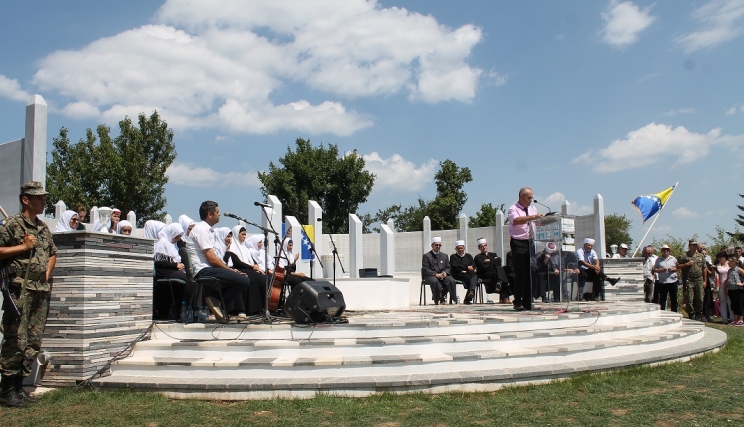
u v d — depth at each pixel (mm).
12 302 5961
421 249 21125
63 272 6863
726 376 7637
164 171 28641
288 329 7328
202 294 8281
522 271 10023
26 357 6180
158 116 28922
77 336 6742
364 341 7055
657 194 17500
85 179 26625
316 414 5707
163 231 9109
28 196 6207
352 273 18562
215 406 6066
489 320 8039
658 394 6547
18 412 5824
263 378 6602
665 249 15344
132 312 7430
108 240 7121
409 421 5508
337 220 36594
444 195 32312
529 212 10102
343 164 36062
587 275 14594
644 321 9984
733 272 14375
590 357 7812
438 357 6895
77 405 6070
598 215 16109
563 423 5469
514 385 6770
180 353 7195
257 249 11750
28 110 7270
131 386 6570
